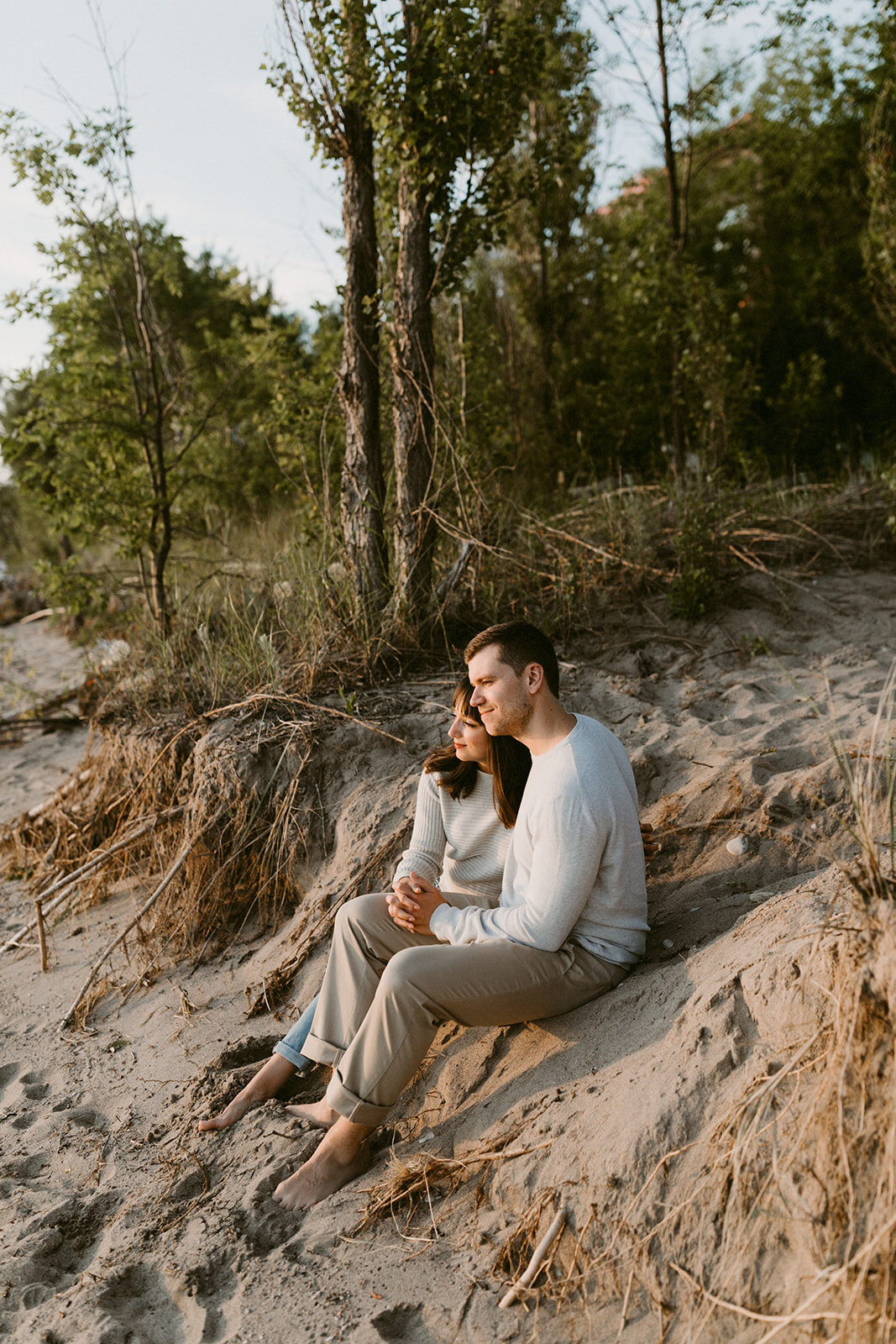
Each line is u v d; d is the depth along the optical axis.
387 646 4.87
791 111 9.62
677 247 8.33
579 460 8.62
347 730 4.25
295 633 5.08
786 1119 1.88
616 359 9.11
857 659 4.74
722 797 3.45
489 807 2.90
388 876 3.68
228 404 8.69
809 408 8.74
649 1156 2.02
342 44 4.86
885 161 7.94
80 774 5.48
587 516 6.33
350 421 5.26
